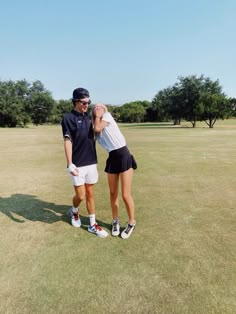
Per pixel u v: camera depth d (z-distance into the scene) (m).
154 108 70.69
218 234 3.55
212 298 2.37
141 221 3.99
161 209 4.46
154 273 2.73
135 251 3.15
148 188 5.69
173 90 48.88
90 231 3.66
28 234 3.60
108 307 2.29
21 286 2.56
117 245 3.29
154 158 9.59
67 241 3.40
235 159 9.18
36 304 2.34
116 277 2.68
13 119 56.59
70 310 2.27
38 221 4.02
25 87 60.41
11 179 6.66
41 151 12.02
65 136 3.37
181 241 3.37
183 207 4.54
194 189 5.59
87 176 3.54
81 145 3.45
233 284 2.54
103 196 5.18
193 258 2.98
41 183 6.25
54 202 4.89
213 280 2.61
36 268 2.84
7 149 12.80
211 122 39.34
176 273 2.72
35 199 5.06
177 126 44.47
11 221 4.02
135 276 2.69
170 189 5.61
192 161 8.90
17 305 2.32
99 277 2.68
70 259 3.00
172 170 7.47
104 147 3.41
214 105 38.19
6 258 3.02
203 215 4.19
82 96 3.29
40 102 61.03
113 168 3.37
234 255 3.03
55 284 2.59
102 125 3.22
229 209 4.43
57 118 68.38
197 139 17.44
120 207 4.56
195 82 45.88
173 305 2.30
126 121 75.50
